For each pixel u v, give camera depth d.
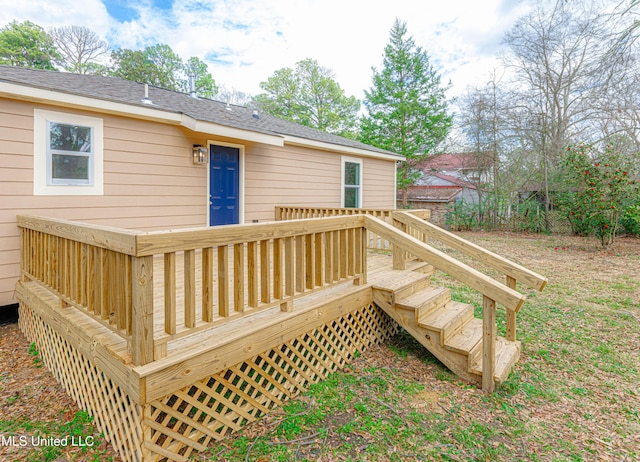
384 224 3.58
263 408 2.60
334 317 3.31
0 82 3.70
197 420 2.34
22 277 4.01
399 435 2.36
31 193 4.24
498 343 3.58
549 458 2.17
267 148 7.32
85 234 2.35
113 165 4.95
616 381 3.14
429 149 19.06
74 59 24.52
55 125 4.40
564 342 3.97
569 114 13.61
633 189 9.23
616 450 2.25
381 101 19.80
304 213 7.08
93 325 2.55
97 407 2.38
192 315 2.14
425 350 3.81
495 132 15.11
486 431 2.42
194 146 5.97
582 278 6.83
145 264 1.90
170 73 27.67
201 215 6.13
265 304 2.64
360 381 3.10
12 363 3.34
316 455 2.16
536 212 13.94
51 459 2.10
